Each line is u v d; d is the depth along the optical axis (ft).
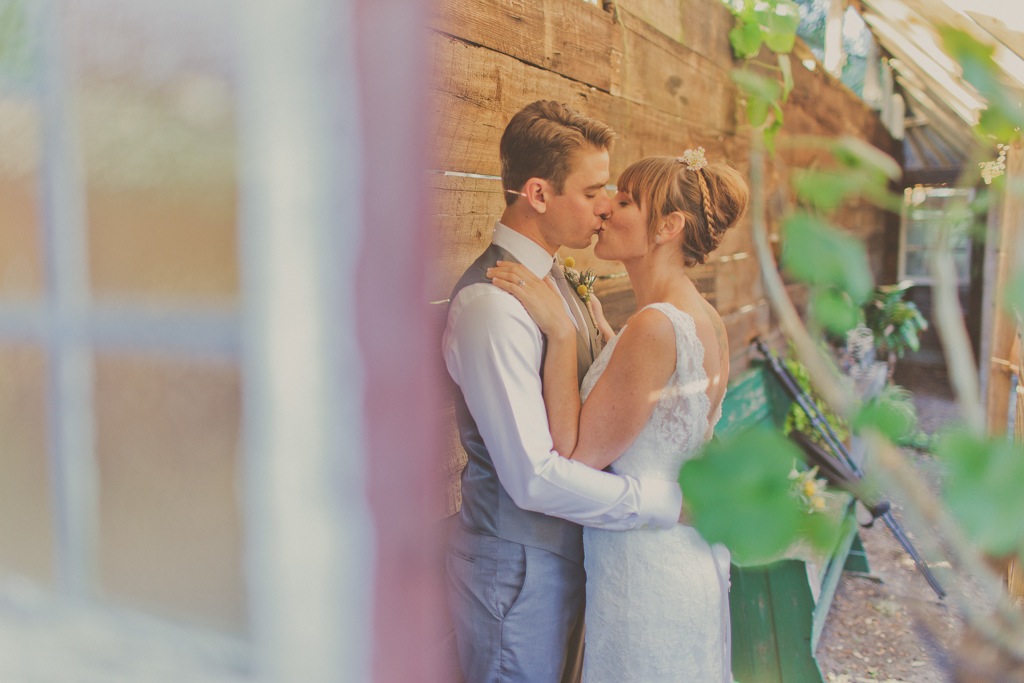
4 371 1.77
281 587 1.56
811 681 8.57
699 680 5.57
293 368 1.51
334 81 1.45
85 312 1.66
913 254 26.78
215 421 1.57
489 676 5.55
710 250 5.72
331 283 1.49
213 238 1.54
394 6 1.45
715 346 5.60
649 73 9.77
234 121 1.50
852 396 2.27
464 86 6.01
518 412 5.09
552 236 5.67
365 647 1.55
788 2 10.07
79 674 1.70
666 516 5.39
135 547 1.66
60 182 1.67
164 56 1.54
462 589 5.67
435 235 1.54
